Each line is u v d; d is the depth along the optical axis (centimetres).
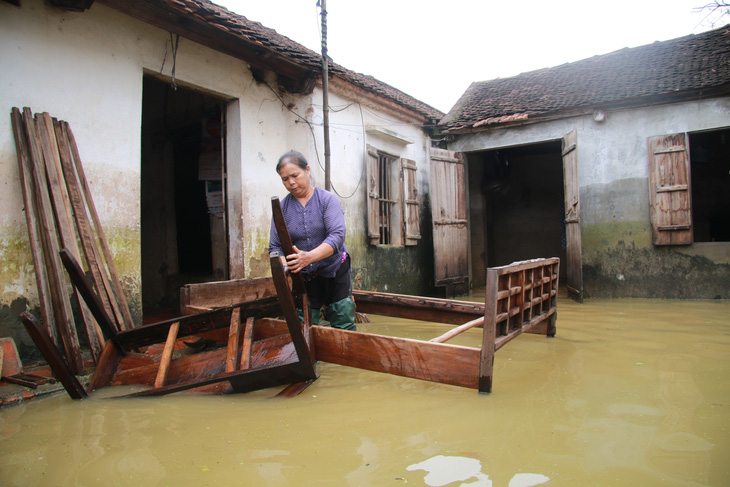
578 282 824
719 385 310
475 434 228
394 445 215
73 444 219
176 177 781
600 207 902
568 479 183
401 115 957
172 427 239
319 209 352
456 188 1023
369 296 506
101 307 327
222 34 539
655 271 858
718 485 179
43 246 396
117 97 492
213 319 323
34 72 425
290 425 241
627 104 866
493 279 290
